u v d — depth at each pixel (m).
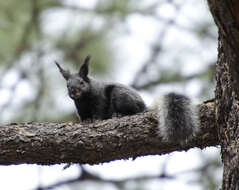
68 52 12.36
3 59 11.91
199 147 8.09
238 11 5.08
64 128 8.16
